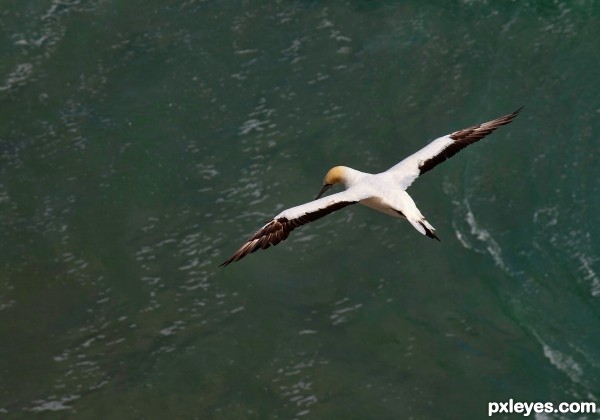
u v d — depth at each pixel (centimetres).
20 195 2988
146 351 2592
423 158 1648
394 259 2759
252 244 1555
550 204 2816
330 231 2850
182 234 2855
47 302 2720
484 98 3116
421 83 3200
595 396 2427
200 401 2473
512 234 2766
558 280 2661
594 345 2536
